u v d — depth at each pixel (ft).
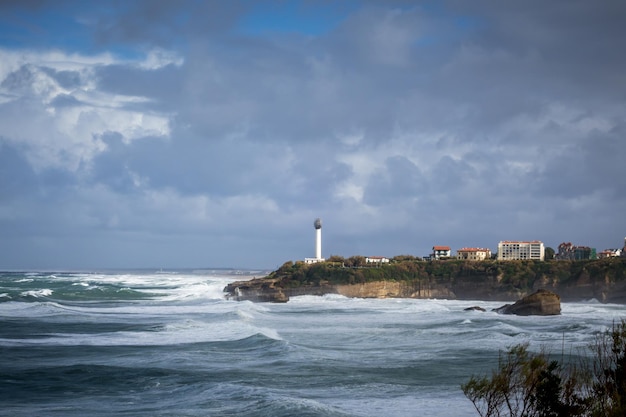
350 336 187.62
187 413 92.84
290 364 136.15
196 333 185.47
